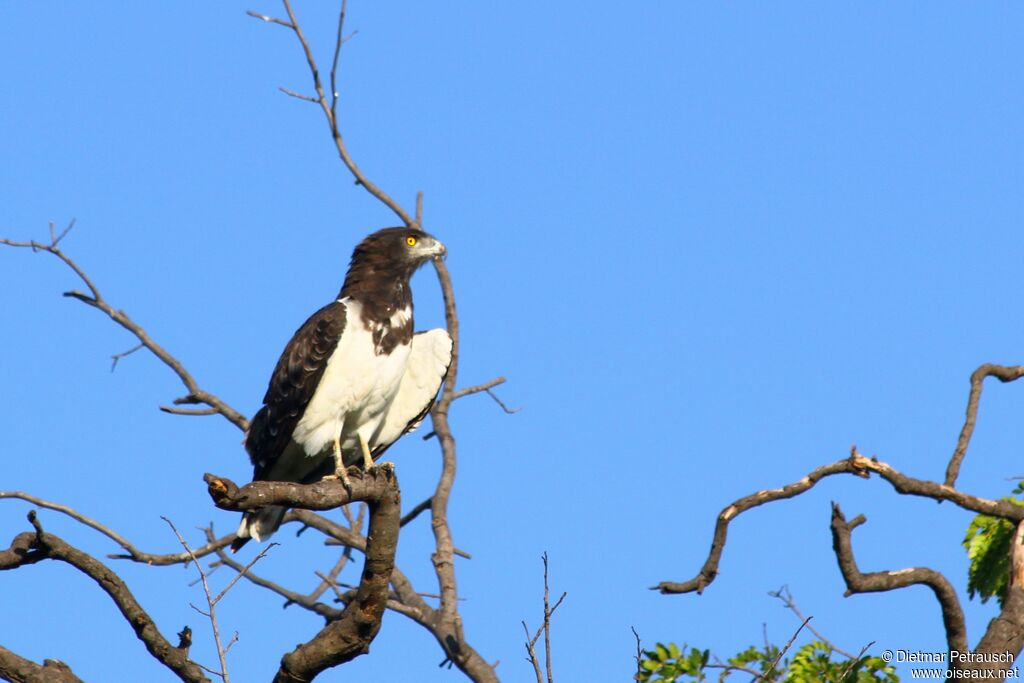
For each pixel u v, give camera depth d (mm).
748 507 10680
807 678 11156
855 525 10586
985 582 12094
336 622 10164
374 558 10062
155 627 9492
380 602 10078
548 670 8938
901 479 10922
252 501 9117
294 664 10094
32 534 9344
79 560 9320
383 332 13695
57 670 9172
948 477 11859
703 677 11117
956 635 11078
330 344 13406
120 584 9344
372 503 10070
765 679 10875
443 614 15031
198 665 9508
